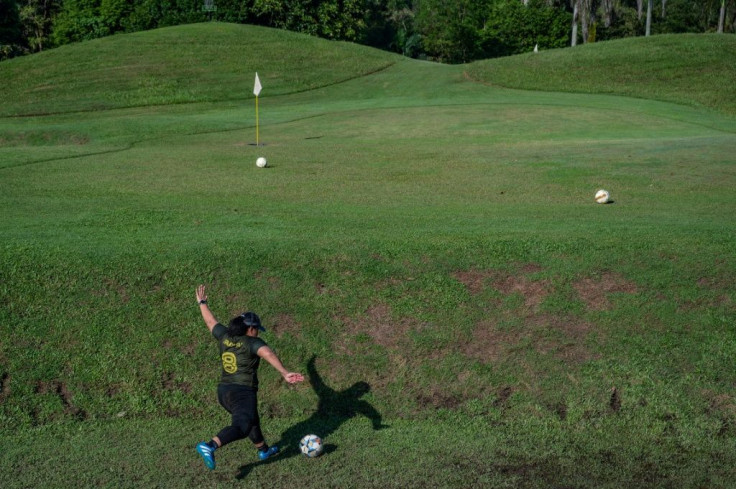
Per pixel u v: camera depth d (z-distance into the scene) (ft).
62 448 25.11
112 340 29.76
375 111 110.42
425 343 29.94
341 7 232.53
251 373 22.66
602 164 59.11
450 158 65.72
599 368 28.78
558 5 272.31
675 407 27.09
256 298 31.68
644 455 24.90
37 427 26.40
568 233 36.68
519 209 44.96
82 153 72.69
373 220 40.93
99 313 30.78
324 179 56.75
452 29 266.98
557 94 125.08
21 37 247.70
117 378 28.48
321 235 37.01
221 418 27.27
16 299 31.14
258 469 23.70
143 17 213.46
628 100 116.37
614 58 140.97
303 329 30.53
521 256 34.14
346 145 77.05
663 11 280.10
